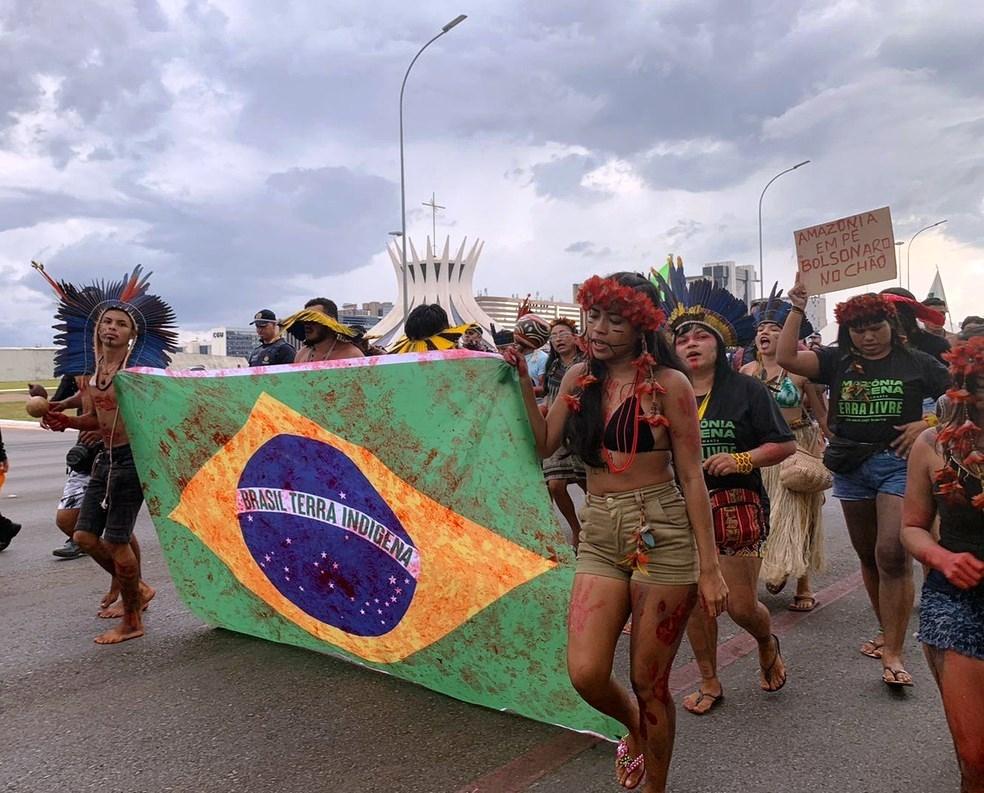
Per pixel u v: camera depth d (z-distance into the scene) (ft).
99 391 16.70
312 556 14.07
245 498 14.90
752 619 13.03
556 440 10.66
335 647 14.66
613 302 9.47
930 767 11.27
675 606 9.52
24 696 14.06
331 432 13.15
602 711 9.82
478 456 11.62
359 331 20.85
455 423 11.74
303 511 13.98
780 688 13.99
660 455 9.59
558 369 20.92
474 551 11.90
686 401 9.46
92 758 11.84
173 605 19.39
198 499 15.88
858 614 18.16
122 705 13.62
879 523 13.96
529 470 11.18
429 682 13.46
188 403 15.14
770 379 18.51
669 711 9.72
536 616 11.43
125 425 16.17
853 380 14.40
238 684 14.39
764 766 11.34
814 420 19.13
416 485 12.30
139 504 16.90
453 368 11.58
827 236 14.42
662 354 9.69
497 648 11.98
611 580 9.73
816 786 10.79
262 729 12.62
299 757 11.71
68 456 20.51
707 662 13.32
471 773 11.10
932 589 9.14
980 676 8.54
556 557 11.15
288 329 18.72
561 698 11.55
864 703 13.41
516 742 11.96
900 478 13.96
